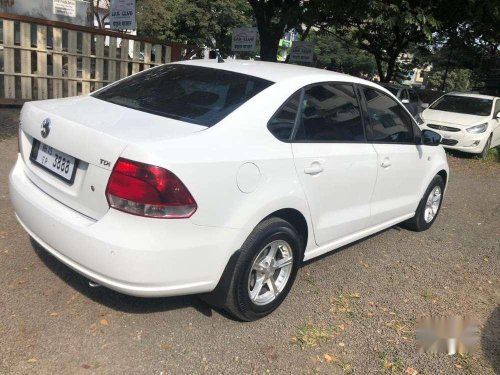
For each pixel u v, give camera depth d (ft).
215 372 9.52
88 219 9.55
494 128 40.52
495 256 17.30
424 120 40.52
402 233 18.60
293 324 11.39
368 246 16.81
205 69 12.59
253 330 10.98
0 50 32.24
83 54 34.91
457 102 42.75
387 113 15.23
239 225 9.98
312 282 13.60
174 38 112.16
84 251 9.27
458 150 39.01
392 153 14.90
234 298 10.48
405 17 35.60
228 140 10.02
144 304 11.44
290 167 11.06
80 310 10.93
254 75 12.03
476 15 45.55
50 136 10.35
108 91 12.71
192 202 9.13
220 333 10.72
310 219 11.97
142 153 8.80
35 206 10.39
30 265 12.55
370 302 12.87
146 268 8.96
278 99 11.32
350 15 39.91
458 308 13.07
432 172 17.80
